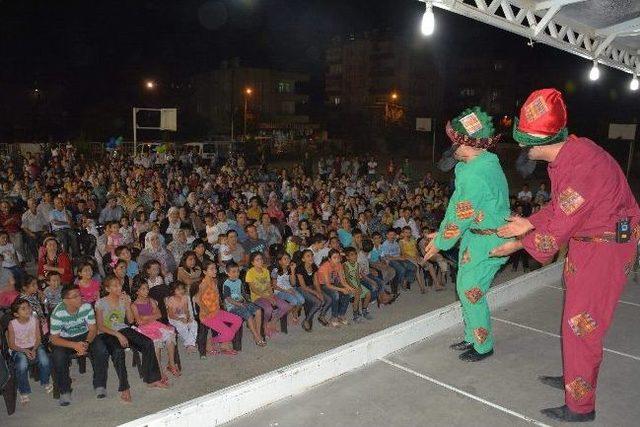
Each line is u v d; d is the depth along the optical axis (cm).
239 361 717
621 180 233
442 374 311
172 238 1092
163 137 4194
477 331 326
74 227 1155
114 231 980
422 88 5553
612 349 344
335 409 274
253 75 5644
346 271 881
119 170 1997
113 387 633
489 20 484
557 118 233
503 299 437
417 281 1072
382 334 339
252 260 805
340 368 312
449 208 317
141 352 635
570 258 245
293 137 4884
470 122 306
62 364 582
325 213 1371
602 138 3566
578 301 240
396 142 4575
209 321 719
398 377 308
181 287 711
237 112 5203
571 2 486
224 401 263
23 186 1383
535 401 278
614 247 233
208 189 1590
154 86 4669
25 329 601
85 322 613
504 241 311
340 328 855
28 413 570
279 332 830
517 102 5297
